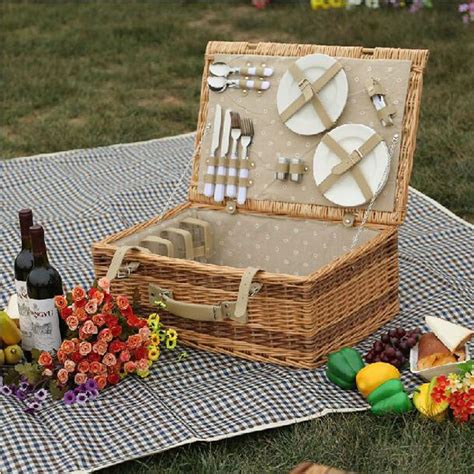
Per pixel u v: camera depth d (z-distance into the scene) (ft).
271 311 11.27
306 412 10.82
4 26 24.09
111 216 14.29
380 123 11.96
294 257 12.42
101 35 22.71
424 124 16.58
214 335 11.57
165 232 12.31
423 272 12.75
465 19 20.43
